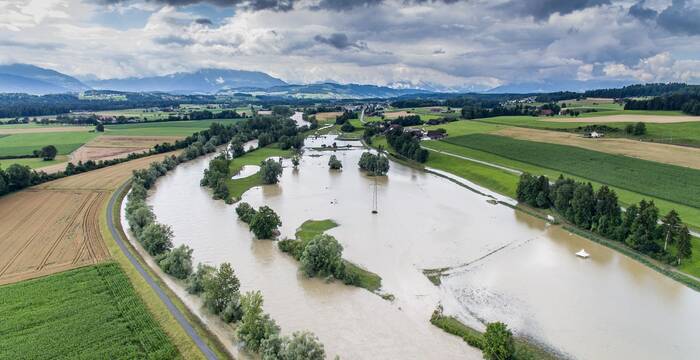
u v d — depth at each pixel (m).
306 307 68.69
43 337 57.59
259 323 57.28
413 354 56.78
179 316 64.19
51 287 70.94
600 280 78.31
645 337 61.25
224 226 108.19
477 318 65.69
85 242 92.06
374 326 63.28
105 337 58.12
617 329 63.12
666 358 56.78
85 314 63.25
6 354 54.00
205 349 56.81
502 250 92.62
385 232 103.00
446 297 72.00
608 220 98.25
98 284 72.38
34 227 101.31
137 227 97.56
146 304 67.19
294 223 110.00
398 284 76.56
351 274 77.00
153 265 83.31
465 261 86.69
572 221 108.06
